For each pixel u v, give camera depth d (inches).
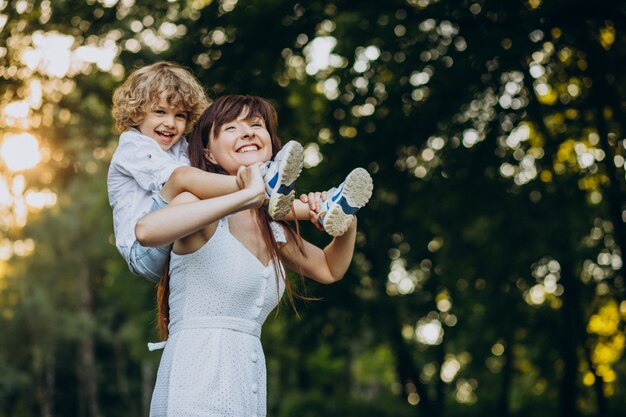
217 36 483.8
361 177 144.9
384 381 1627.7
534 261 583.8
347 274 578.2
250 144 144.3
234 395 135.3
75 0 460.1
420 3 506.6
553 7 421.4
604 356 775.1
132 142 154.7
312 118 568.4
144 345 1203.2
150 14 475.2
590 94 495.5
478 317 778.8
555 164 522.0
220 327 136.9
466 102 482.3
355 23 503.8
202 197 134.6
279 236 149.4
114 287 1157.7
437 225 574.6
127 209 151.8
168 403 133.9
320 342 692.7
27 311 1241.4
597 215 577.6
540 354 790.5
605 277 625.3
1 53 459.5
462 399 1259.8
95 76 482.9
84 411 1430.9
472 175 515.8
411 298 712.4
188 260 137.0
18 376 1264.8
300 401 1082.1
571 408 719.1
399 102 493.0
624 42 477.1
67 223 1250.6
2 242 1235.2
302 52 488.7
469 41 443.8
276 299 143.9
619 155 501.4
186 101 163.2
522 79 495.5
